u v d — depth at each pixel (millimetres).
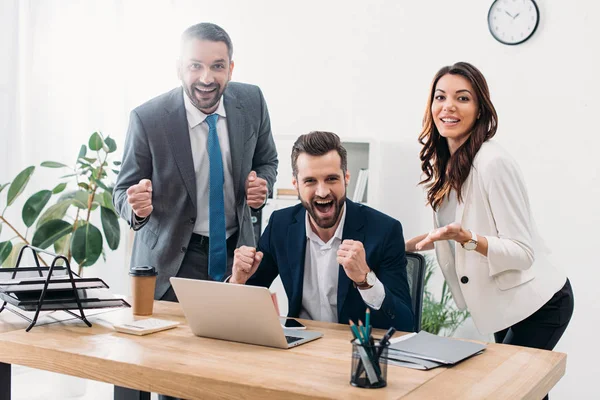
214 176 2461
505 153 2375
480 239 2236
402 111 4152
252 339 1621
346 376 1354
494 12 3875
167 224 2467
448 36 4023
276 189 4207
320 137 1911
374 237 1969
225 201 2562
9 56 3689
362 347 1284
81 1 4133
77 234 3553
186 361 1444
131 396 1909
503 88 3859
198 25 2379
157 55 4625
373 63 4223
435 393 1259
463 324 3908
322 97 4359
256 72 4543
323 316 2031
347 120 4293
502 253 2246
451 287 2598
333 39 4328
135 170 2500
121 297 2168
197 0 4680
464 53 3979
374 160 4016
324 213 1918
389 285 1922
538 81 3775
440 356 1499
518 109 3822
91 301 1836
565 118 3709
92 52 4219
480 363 1513
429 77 4082
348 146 4203
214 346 1597
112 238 3676
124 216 2432
